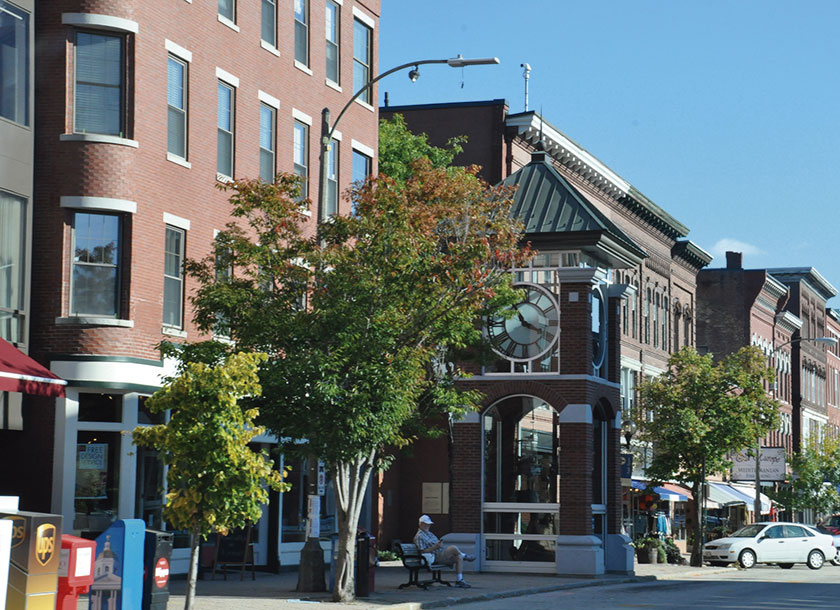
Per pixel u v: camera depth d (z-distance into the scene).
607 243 39.72
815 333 108.31
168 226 31.00
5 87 28.00
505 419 40.50
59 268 28.50
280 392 25.03
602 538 41.41
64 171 28.62
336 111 39.72
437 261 26.31
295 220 26.84
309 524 28.56
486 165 55.31
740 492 77.44
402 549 31.03
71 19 28.78
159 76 30.55
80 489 28.59
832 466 81.81
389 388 25.20
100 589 19.08
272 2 36.41
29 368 25.84
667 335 71.69
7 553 16.78
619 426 42.50
